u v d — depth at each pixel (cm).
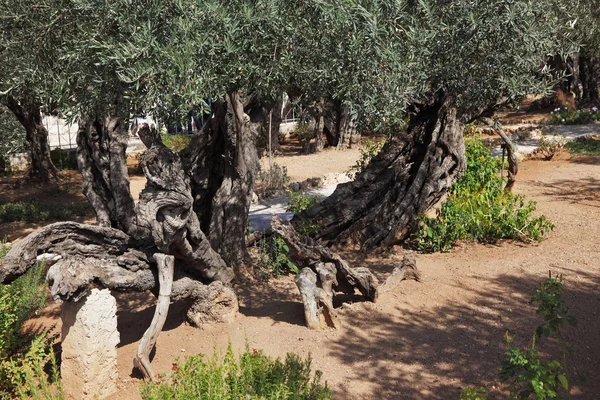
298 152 2338
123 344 682
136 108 589
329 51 608
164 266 618
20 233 1362
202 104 553
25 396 536
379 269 912
